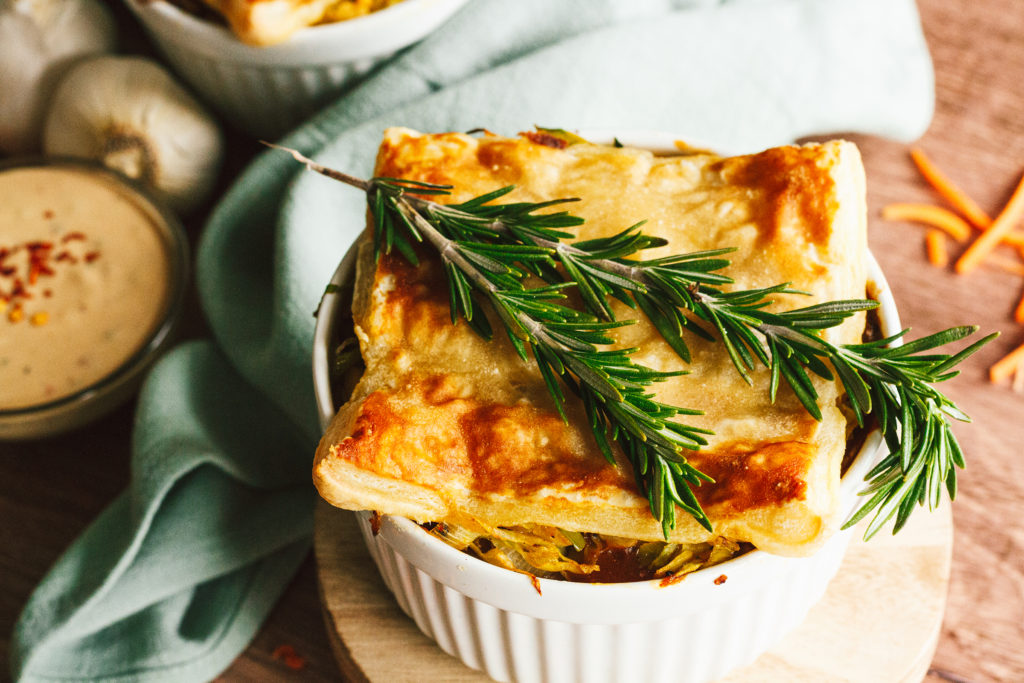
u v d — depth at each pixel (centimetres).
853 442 34
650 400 33
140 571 43
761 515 32
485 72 46
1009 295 47
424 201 34
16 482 47
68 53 52
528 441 34
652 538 33
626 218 35
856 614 40
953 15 52
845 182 35
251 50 47
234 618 43
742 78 47
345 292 37
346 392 36
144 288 49
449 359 34
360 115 48
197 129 51
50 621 42
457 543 34
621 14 48
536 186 36
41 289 49
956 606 42
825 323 32
